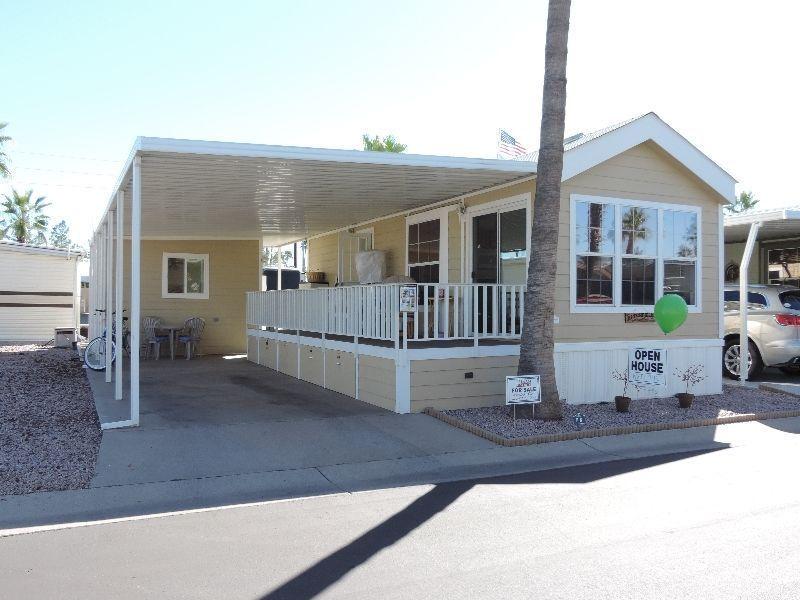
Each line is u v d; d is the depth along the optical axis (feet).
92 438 24.70
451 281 38.60
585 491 19.60
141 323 54.34
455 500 18.74
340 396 34.09
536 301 28.02
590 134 37.81
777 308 40.98
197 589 12.85
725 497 18.88
